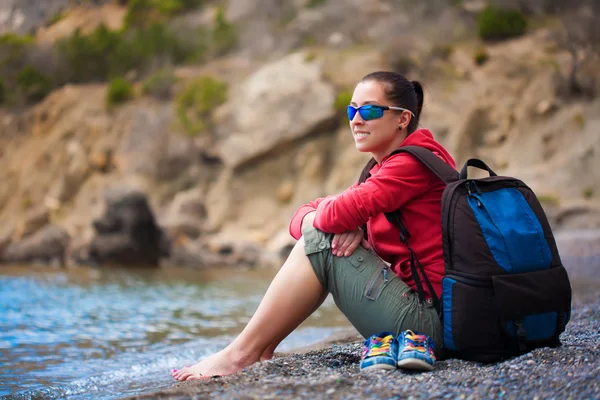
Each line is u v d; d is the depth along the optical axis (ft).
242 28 121.70
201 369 8.48
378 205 8.04
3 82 116.06
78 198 91.09
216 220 80.69
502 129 72.59
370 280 8.16
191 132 90.12
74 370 10.28
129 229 47.60
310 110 83.15
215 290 26.81
